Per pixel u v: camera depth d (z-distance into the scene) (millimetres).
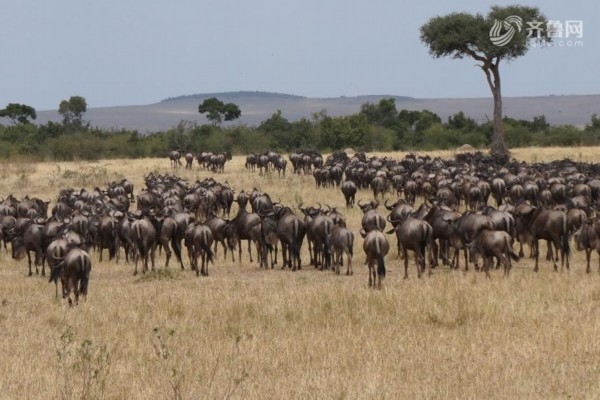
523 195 129250
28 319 62188
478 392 37469
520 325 53125
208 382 40844
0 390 40188
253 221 93125
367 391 37625
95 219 103250
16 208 123688
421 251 79438
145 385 40750
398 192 157125
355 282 77875
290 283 77938
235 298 66562
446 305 59438
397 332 52656
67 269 66625
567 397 36000
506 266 74625
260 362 45375
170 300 65750
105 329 56656
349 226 119875
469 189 133000
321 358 45875
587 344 45906
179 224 94250
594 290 65000
